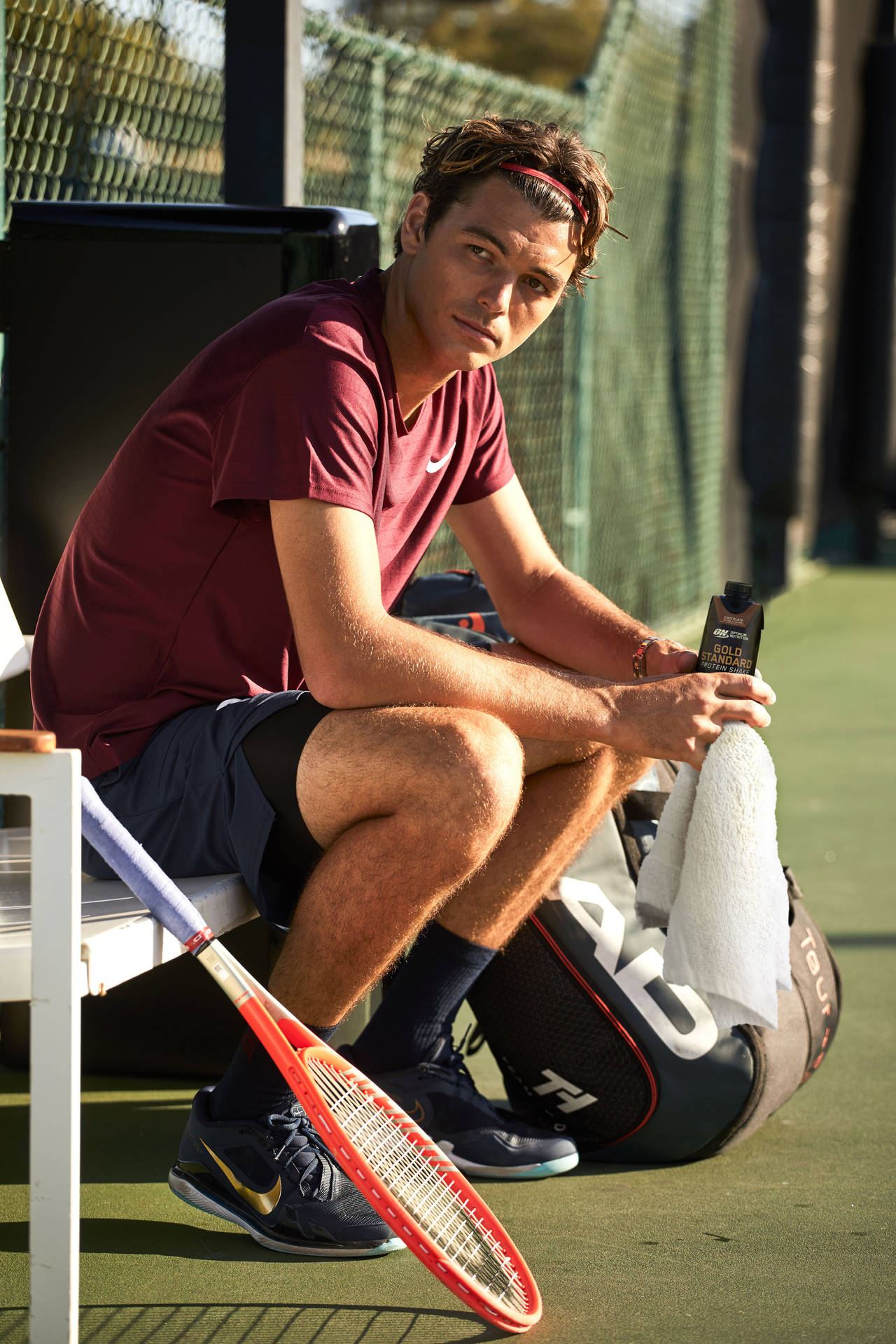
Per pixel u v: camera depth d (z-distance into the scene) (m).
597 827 6.11
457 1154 6.03
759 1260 5.39
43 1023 4.33
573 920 6.08
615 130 17.34
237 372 5.36
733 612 5.84
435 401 6.10
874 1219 5.74
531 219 5.45
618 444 18.62
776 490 24.34
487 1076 7.35
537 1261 5.36
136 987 7.13
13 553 7.13
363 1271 5.29
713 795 5.45
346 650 5.14
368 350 5.55
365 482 5.34
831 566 29.64
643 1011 6.05
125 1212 5.74
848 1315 4.99
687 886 5.48
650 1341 4.80
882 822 12.26
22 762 4.29
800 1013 6.36
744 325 25.84
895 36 28.48
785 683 18.42
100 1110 6.79
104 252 6.94
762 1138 6.55
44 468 7.07
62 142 8.30
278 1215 5.39
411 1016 5.90
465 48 56.12
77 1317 4.45
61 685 5.78
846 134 29.92
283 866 5.43
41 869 4.31
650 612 20.41
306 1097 4.79
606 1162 6.32
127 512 5.59
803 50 22.86
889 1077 7.26
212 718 5.45
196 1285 5.16
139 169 9.08
